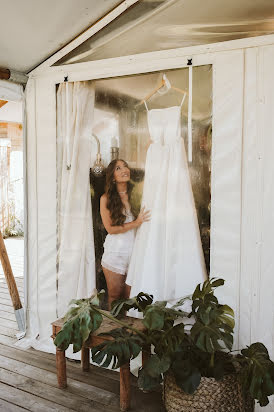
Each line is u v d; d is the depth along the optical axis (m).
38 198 3.02
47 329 3.02
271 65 2.14
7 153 8.62
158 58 2.43
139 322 2.38
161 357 1.92
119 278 2.69
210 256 2.36
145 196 2.55
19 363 2.77
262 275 2.21
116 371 2.66
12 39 2.52
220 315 2.06
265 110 2.17
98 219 2.75
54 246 2.95
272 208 2.18
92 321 2.08
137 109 2.55
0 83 2.88
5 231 8.68
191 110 2.35
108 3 2.23
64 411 2.19
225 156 2.28
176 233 2.45
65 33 2.49
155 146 2.50
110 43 2.56
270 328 2.21
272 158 2.17
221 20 2.26
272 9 2.15
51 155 2.92
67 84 2.80
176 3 2.23
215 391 1.92
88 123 2.73
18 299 3.35
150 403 2.27
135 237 2.62
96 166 2.73
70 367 2.72
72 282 2.88
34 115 2.98
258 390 1.77
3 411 2.19
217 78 2.27
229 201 2.28
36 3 2.16
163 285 2.50
